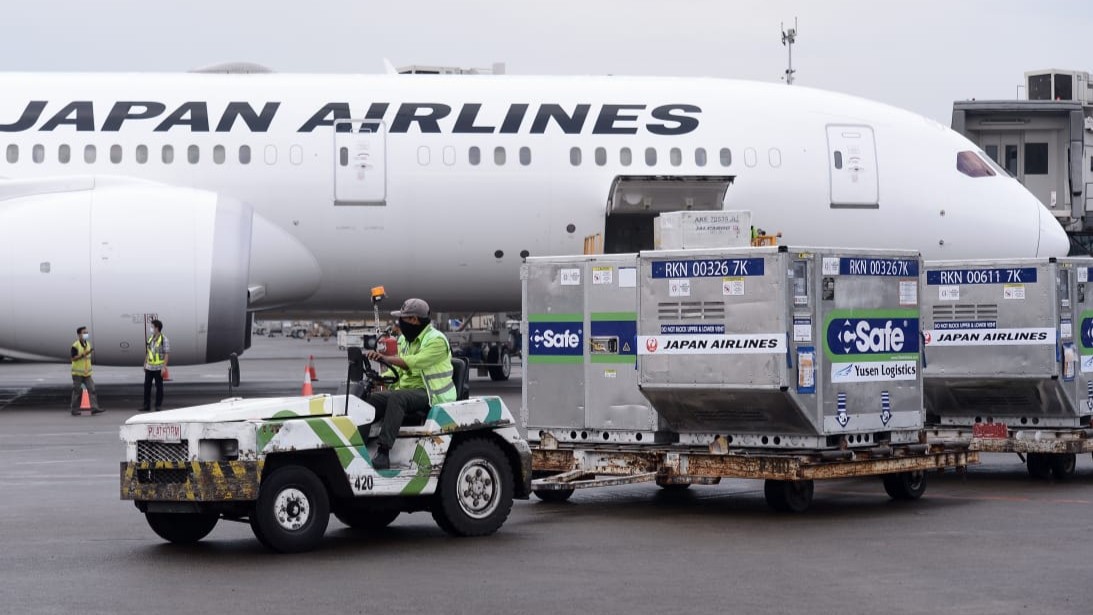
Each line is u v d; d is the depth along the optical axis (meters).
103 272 24.91
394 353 12.03
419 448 11.34
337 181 27.14
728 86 29.19
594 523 12.52
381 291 12.11
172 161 26.75
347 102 27.56
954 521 12.52
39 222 25.05
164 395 29.64
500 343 34.22
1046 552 10.73
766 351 12.73
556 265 14.83
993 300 16.25
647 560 10.45
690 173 27.97
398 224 27.44
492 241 27.84
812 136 28.62
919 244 29.00
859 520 12.62
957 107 51.22
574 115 28.08
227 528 12.27
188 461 10.57
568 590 9.25
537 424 14.99
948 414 17.03
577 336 14.67
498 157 27.64
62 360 25.81
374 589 9.30
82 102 26.92
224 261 25.39
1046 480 16.03
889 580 9.56
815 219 28.47
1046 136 52.09
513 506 13.76
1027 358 15.98
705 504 13.89
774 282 12.71
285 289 27.53
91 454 18.42
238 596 9.08
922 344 14.07
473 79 28.50
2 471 16.53
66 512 13.19
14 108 26.69
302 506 10.88
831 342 13.06
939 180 29.11
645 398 14.05
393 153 27.38
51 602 8.88
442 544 11.28
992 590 9.19
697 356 13.22
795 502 13.17
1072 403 15.96
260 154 27.00
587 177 27.84
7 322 24.88
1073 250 57.22
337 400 11.19
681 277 13.31
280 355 59.53
